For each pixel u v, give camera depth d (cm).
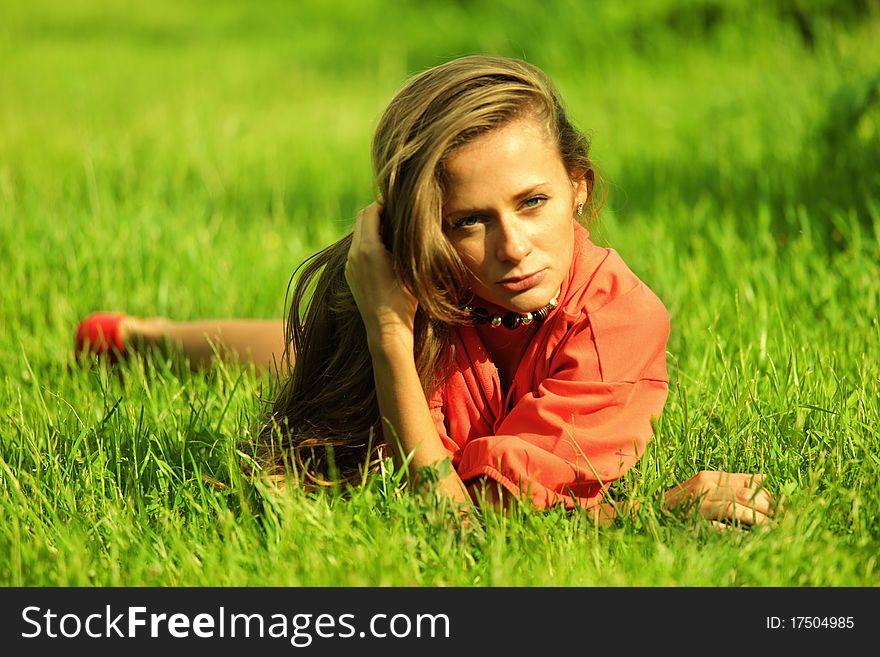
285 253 848
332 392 488
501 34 1652
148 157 1191
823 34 1251
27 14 2961
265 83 1825
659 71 1427
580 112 1283
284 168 1152
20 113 1570
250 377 634
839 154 872
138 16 2933
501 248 410
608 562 409
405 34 2067
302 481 473
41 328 712
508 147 407
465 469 450
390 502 436
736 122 1060
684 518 436
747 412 507
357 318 480
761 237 754
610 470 443
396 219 423
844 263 696
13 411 553
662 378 466
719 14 1479
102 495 468
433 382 468
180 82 1848
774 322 623
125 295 777
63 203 986
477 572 407
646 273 734
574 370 447
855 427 486
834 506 439
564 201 422
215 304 772
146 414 540
